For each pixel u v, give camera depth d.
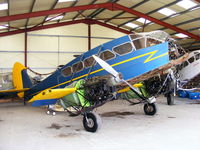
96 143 5.04
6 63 16.34
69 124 6.91
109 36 19.47
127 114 8.45
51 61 17.64
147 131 6.00
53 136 5.60
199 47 19.00
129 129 6.22
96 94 5.95
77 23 18.48
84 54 6.68
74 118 7.82
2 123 7.04
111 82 5.66
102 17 18.25
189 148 4.68
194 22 14.49
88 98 6.14
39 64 17.28
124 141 5.17
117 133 5.83
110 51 6.11
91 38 18.94
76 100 6.32
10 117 8.03
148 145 4.88
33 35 17.16
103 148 4.72
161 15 14.71
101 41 19.23
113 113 8.67
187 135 5.61
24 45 16.84
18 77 10.88
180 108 9.78
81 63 6.78
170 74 7.50
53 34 17.72
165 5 13.11
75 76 6.99
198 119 7.48
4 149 4.67
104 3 13.77
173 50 5.81
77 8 12.77
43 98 6.20
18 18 11.05
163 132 5.89
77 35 18.48
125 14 16.50
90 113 6.00
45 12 11.78
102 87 5.81
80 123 7.04
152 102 7.86
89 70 6.38
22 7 10.58
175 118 7.64
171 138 5.37
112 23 19.34
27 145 4.92
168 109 9.53
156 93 7.80
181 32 16.05
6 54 16.36
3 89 11.37
